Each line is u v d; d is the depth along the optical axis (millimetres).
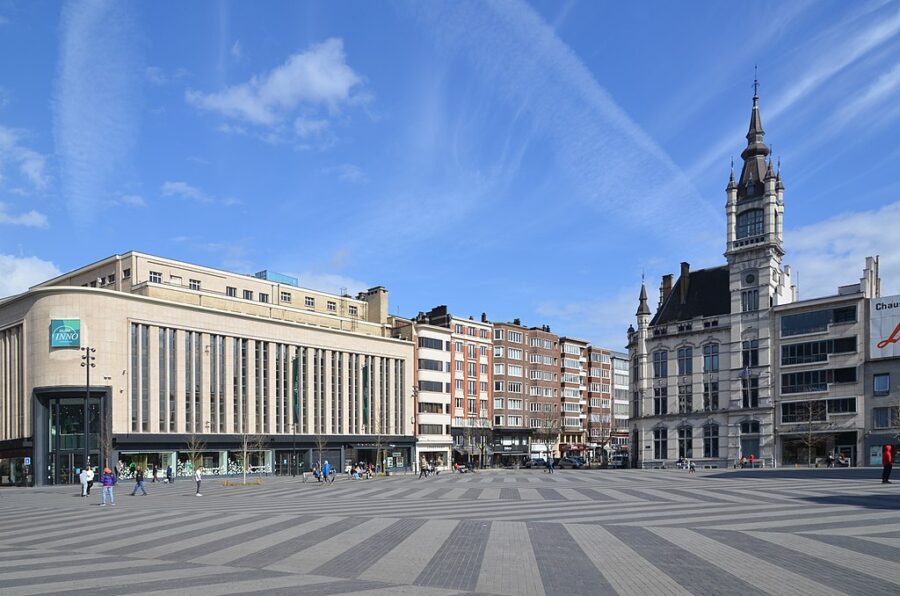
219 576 14125
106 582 13555
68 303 65938
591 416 134125
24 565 15984
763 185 82375
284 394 83062
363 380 93625
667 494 34312
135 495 45125
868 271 73438
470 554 16422
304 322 88938
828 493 32250
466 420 108875
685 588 12422
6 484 70438
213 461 75125
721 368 83375
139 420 68562
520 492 38500
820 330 75188
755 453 78750
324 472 59906
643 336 91438
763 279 80562
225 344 77438
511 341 118375
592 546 17359
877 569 13867
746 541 17672
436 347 105562
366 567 14961
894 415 68062
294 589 12672
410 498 35812
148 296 71750
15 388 70125
